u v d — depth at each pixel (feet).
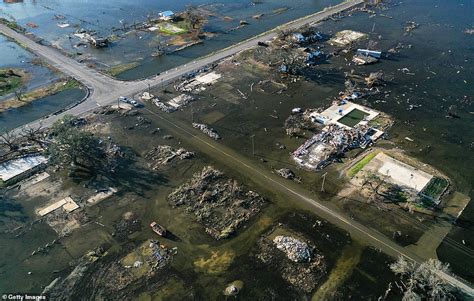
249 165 240.12
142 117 287.28
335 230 197.98
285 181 227.81
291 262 183.83
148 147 258.16
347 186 222.89
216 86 322.34
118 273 182.60
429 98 297.33
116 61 369.91
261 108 292.81
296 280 176.45
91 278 181.16
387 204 210.79
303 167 237.25
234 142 259.80
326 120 276.00
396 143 254.68
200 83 327.06
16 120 288.92
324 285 174.09
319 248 189.78
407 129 266.57
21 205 219.61
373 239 192.85
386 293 169.27
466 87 309.22
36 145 264.52
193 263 185.68
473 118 274.98
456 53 359.46
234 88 318.65
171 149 255.29
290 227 200.44
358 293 170.60
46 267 186.91
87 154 246.27
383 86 313.73
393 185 221.87
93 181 233.55
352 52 366.84
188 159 246.88
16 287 178.81
